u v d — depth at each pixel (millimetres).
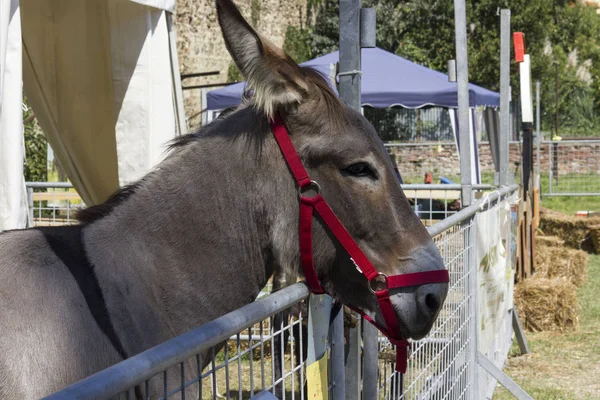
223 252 2396
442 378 3729
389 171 2402
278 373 2842
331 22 26953
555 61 31094
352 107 2627
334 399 2441
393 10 26391
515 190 8055
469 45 25891
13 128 3588
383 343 3053
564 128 33094
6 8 3455
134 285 2240
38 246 2145
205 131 2502
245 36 2229
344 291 2398
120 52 4871
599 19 37594
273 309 1891
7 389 1872
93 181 5430
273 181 2385
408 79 10203
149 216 2357
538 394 5969
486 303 5246
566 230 13414
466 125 5613
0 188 3588
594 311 8953
